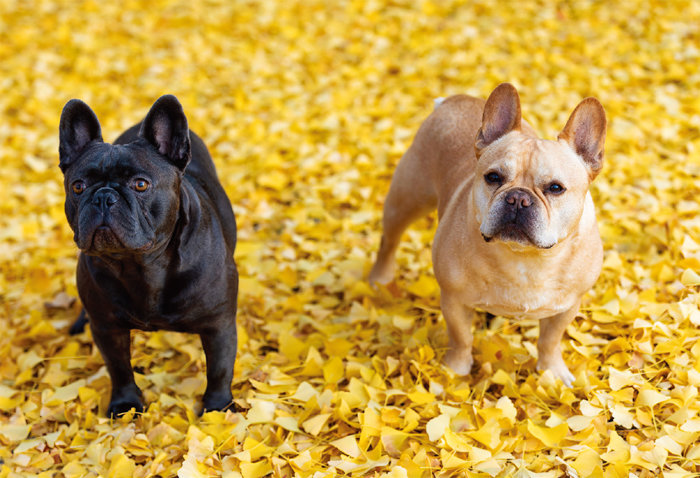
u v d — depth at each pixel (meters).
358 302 4.00
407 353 3.37
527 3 7.71
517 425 2.94
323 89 6.60
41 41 7.94
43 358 3.63
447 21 7.63
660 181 4.57
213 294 2.93
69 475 2.87
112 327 3.03
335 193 5.00
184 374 3.51
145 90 6.89
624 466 2.65
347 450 2.82
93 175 2.63
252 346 3.63
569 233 2.73
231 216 3.41
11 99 6.72
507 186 2.69
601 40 6.70
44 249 4.73
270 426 3.02
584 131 2.78
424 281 3.86
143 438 2.98
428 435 2.84
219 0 8.76
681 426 2.80
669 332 3.30
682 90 5.83
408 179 3.69
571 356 3.37
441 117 3.58
